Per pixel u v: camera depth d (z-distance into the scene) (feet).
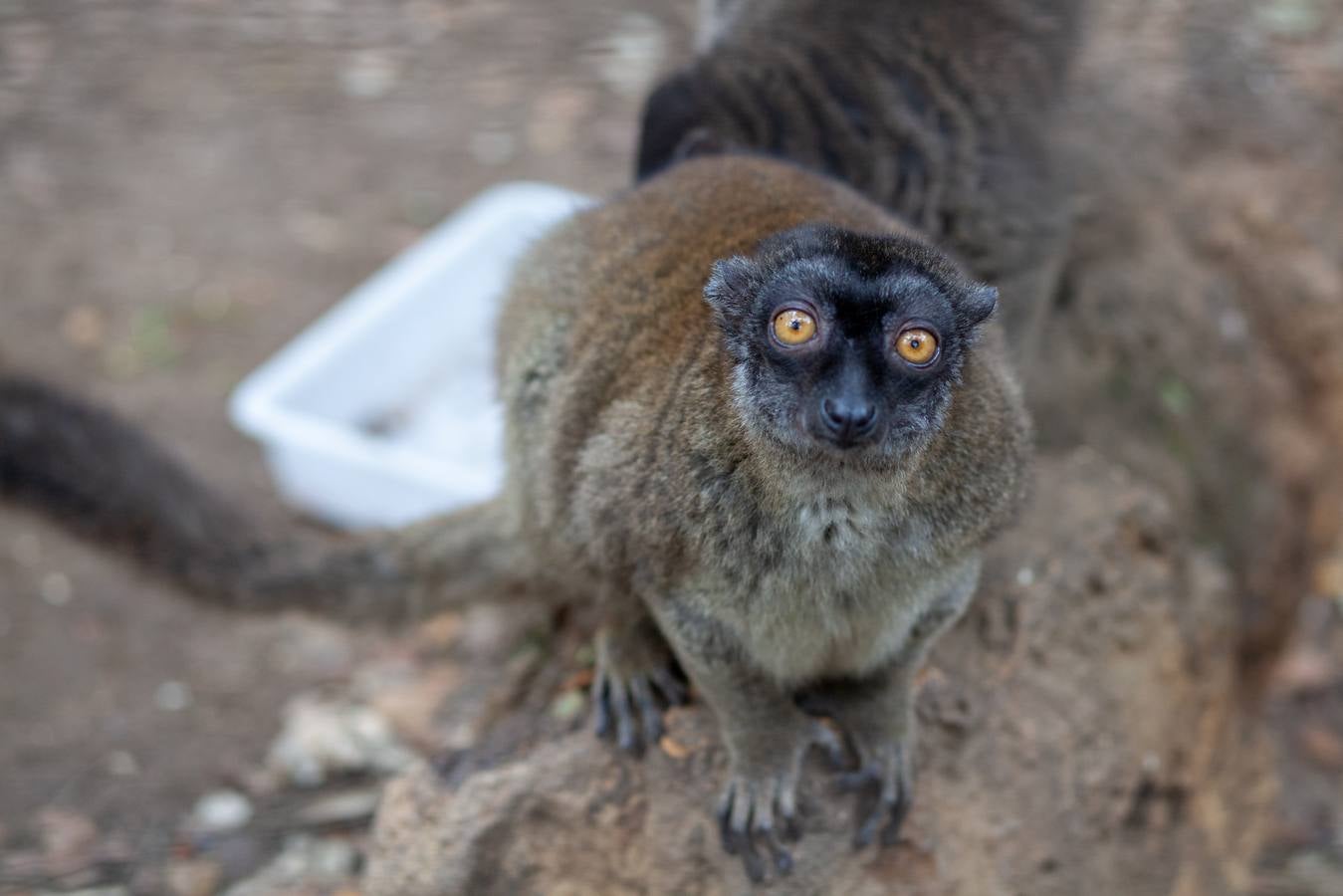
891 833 2.39
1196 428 3.52
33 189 5.19
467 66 4.88
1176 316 3.51
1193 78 3.58
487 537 2.90
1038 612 2.64
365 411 4.40
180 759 3.48
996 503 2.31
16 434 2.90
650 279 2.45
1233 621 3.26
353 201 5.22
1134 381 3.45
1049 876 2.51
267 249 5.07
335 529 4.12
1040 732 2.56
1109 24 3.54
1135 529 2.85
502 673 3.23
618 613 2.52
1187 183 3.59
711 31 3.46
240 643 3.84
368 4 4.80
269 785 3.42
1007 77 3.04
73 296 4.90
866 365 2.14
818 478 2.22
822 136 2.95
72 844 3.25
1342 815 3.47
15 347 4.65
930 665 2.56
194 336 4.78
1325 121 3.71
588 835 2.43
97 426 2.94
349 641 3.83
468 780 2.47
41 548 4.10
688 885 2.39
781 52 3.03
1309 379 3.69
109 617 3.90
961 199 2.98
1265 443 3.63
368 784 3.40
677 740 2.45
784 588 2.28
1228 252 3.61
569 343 2.51
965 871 2.43
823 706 2.46
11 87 4.89
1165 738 2.74
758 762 2.36
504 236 4.62
